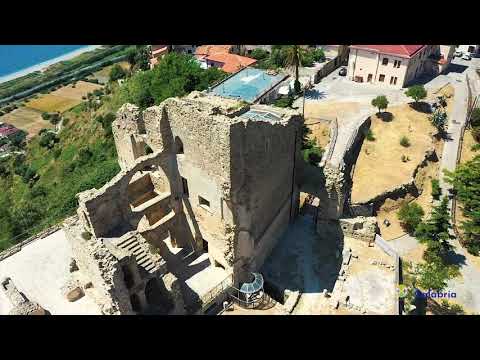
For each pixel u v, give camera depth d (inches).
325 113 2977.4
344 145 2561.5
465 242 2111.2
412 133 2795.3
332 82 3535.9
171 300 1475.1
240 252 1626.5
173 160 1626.5
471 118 3002.0
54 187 3085.6
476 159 2434.8
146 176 1847.9
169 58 3403.1
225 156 1350.9
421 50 3351.4
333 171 1807.3
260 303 1603.1
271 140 1546.5
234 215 1508.4
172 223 1739.7
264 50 4298.7
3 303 1576.0
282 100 3065.9
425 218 2235.5
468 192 2201.0
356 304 1611.7
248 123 1357.0
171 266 1745.8
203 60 4052.7
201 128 1396.4
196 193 1622.8
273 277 1749.5
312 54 3937.0
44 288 1637.6
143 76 3582.7
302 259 1831.9
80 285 1567.4
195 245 1804.9
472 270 1973.4
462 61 3941.9
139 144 1788.9
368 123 2866.6
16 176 3646.7
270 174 1628.9
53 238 1925.4
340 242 1905.8
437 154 2716.5
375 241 1891.0
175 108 1460.4
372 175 2449.6
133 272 1366.9
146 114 1563.7
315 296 1652.3
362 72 3476.9
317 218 1937.7
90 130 3636.8
